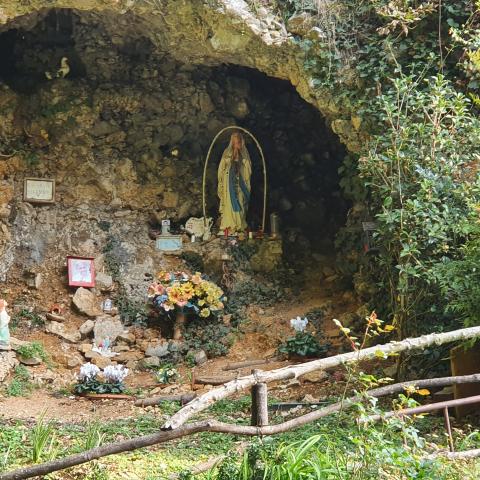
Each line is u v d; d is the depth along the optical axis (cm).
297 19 1256
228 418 1091
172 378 1329
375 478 594
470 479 632
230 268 1526
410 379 1122
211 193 1620
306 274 1565
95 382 1255
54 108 1533
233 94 1655
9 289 1451
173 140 1625
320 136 1705
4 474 611
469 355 1007
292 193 1680
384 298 1320
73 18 1572
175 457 864
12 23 1491
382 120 1170
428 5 1151
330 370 1245
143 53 1608
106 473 790
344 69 1245
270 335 1395
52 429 984
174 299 1424
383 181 1148
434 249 1070
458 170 1081
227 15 1260
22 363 1320
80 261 1488
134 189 1578
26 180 1498
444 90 1081
